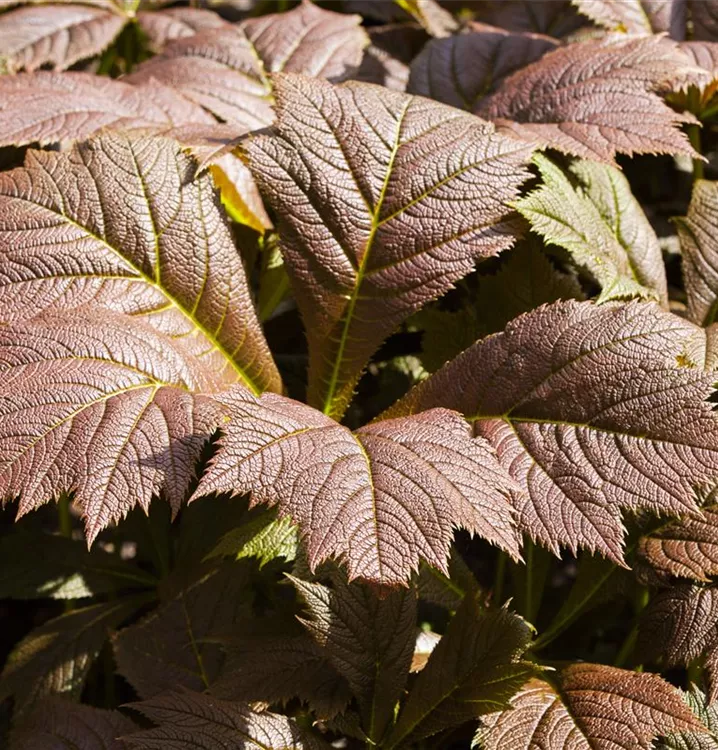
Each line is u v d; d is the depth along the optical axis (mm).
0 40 1811
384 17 2004
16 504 1813
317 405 1523
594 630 1594
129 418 1328
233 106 1739
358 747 1499
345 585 1385
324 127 1488
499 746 1337
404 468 1303
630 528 1462
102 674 1731
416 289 1479
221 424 1333
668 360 1354
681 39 1762
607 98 1572
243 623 1469
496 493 1296
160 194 1467
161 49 1883
